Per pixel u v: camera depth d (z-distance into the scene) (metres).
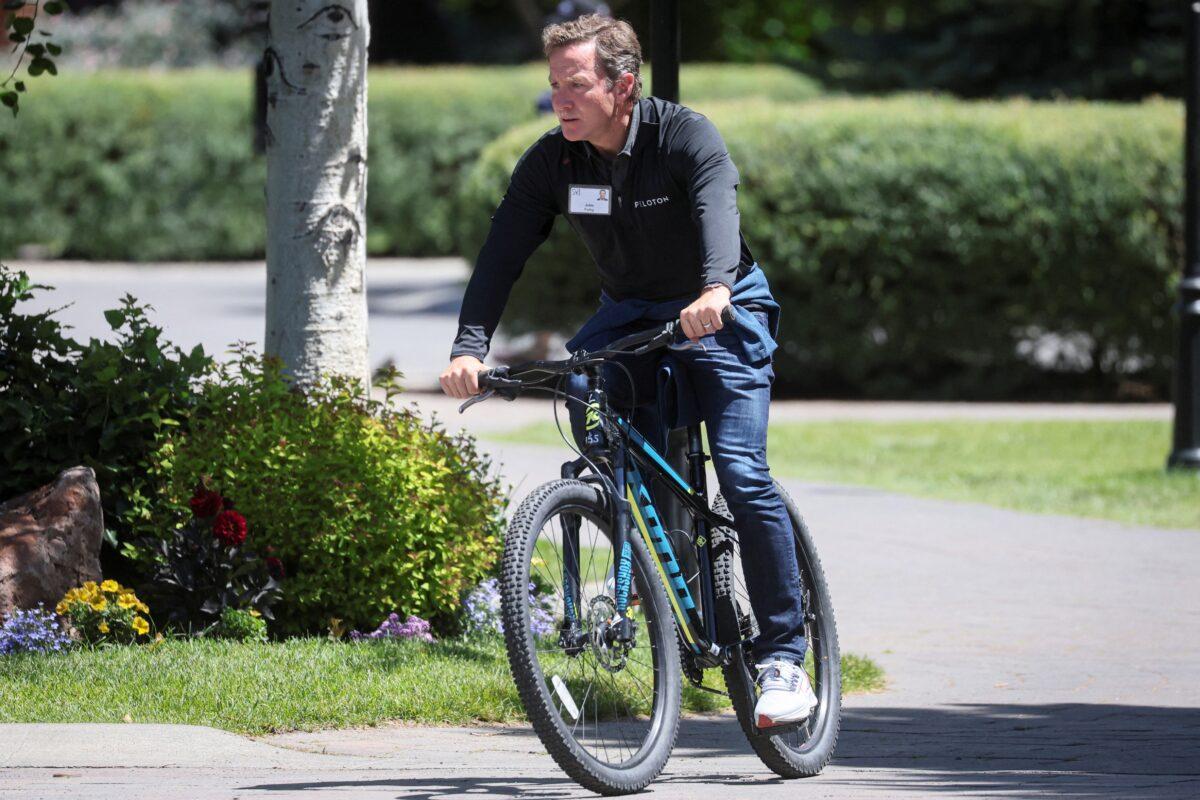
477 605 28.75
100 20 151.00
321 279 29.89
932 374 72.00
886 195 67.44
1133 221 67.38
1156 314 68.56
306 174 29.80
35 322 28.64
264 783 18.31
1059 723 24.17
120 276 114.88
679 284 19.20
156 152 122.12
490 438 54.06
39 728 20.39
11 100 29.55
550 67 18.41
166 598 26.98
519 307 69.44
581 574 18.08
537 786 18.55
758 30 176.75
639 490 18.89
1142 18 105.69
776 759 19.58
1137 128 67.69
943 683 27.44
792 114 69.25
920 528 41.78
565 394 18.81
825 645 21.06
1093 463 53.00
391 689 23.36
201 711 21.86
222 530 26.48
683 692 25.34
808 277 68.25
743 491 18.75
